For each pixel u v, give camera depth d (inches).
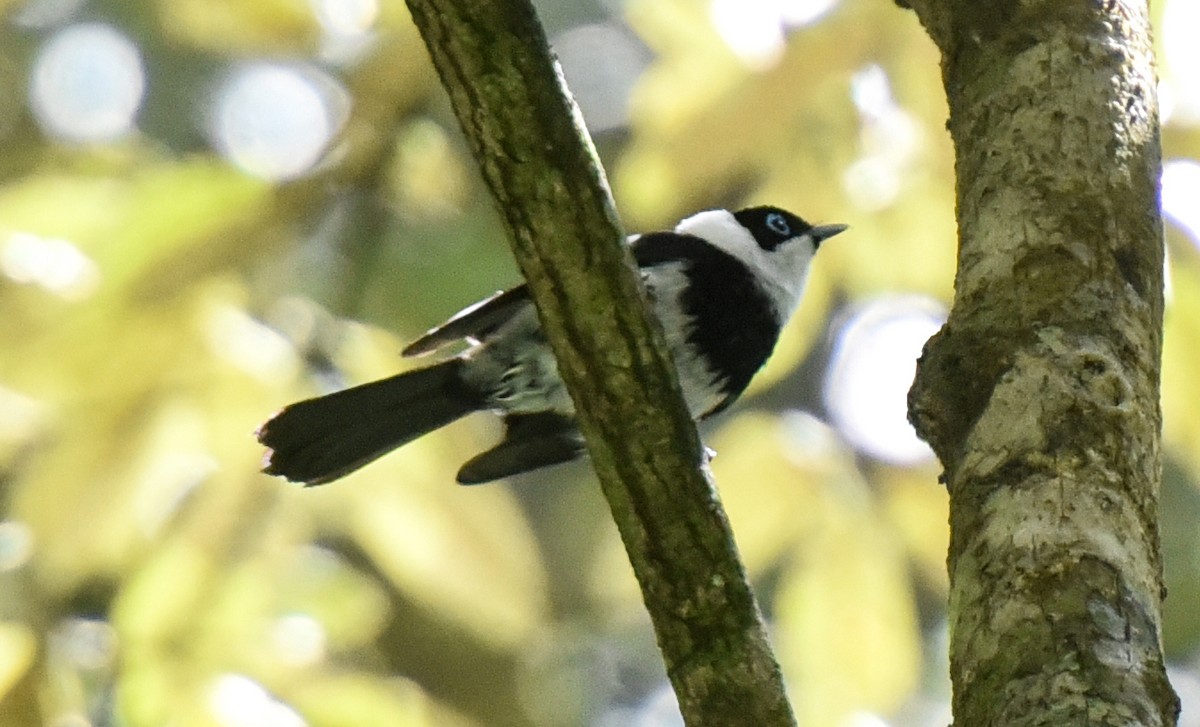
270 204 327.6
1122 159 199.5
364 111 352.2
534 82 182.7
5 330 313.7
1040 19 213.9
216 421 315.0
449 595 323.6
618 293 190.9
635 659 645.9
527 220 188.9
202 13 380.5
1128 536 167.6
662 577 194.5
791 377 597.0
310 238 345.7
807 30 320.5
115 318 313.1
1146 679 153.6
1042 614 159.8
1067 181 196.9
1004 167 201.9
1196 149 293.3
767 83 319.3
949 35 222.7
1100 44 209.5
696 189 331.9
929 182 333.1
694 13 324.8
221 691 326.3
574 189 186.9
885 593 323.9
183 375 314.0
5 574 324.2
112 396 312.7
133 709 326.3
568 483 666.2
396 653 560.4
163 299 315.0
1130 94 205.8
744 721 192.7
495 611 322.3
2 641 322.7
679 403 193.8
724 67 322.3
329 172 345.1
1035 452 174.9
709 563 193.3
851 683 321.4
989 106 209.6
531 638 333.1
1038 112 204.2
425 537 323.3
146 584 320.8
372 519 323.3
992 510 172.4
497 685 583.2
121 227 317.1
